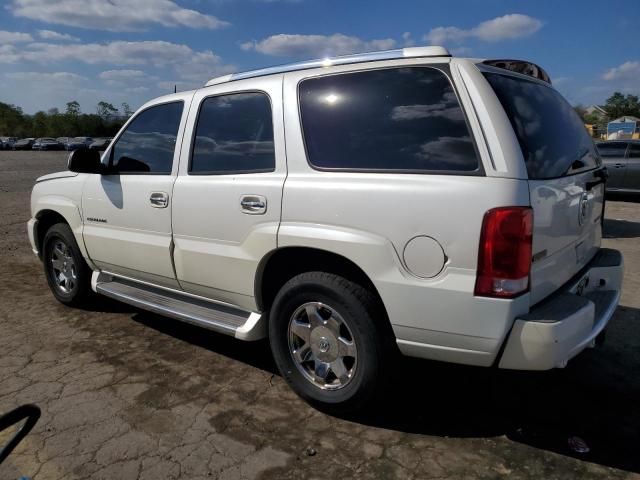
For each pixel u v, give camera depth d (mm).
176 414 2971
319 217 2748
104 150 4598
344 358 2871
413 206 2455
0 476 2441
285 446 2672
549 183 2518
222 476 2441
